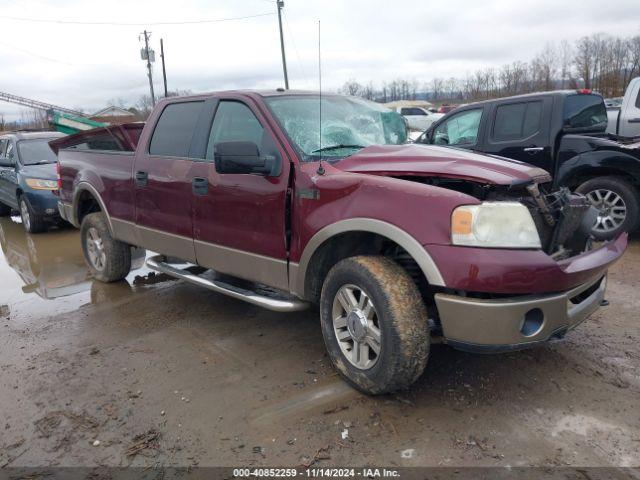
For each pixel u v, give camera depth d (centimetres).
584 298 316
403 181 303
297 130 377
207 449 279
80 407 326
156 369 372
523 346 278
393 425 291
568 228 329
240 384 345
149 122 486
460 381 334
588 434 277
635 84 861
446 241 275
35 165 938
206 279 437
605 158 624
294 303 360
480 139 736
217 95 427
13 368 385
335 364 335
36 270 674
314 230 332
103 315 488
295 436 286
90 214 585
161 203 459
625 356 361
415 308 290
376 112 453
